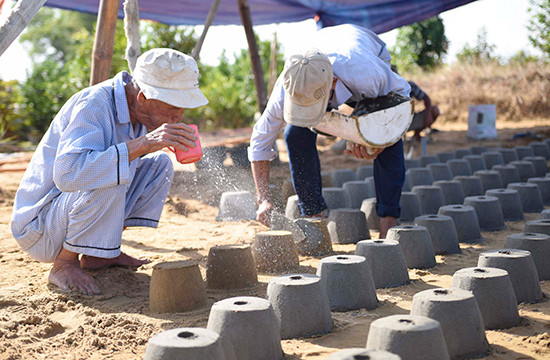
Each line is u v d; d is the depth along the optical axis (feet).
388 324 7.30
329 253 13.94
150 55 10.44
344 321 9.45
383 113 11.57
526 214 18.04
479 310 8.32
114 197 10.57
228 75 76.64
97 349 8.46
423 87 54.65
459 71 54.44
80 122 10.43
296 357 8.06
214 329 7.96
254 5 29.96
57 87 56.03
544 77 50.19
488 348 8.21
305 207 14.51
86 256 12.39
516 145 33.81
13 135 50.49
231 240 15.60
